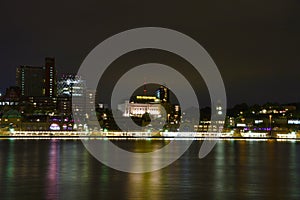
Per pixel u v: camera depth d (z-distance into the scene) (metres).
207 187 63.47
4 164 95.25
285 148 168.00
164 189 60.81
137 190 59.59
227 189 61.91
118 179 70.50
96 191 58.44
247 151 149.50
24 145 175.25
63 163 97.94
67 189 60.06
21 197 54.41
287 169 89.56
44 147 161.38
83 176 74.38
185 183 67.06
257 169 89.25
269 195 57.41
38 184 64.50
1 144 183.12
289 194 58.28
